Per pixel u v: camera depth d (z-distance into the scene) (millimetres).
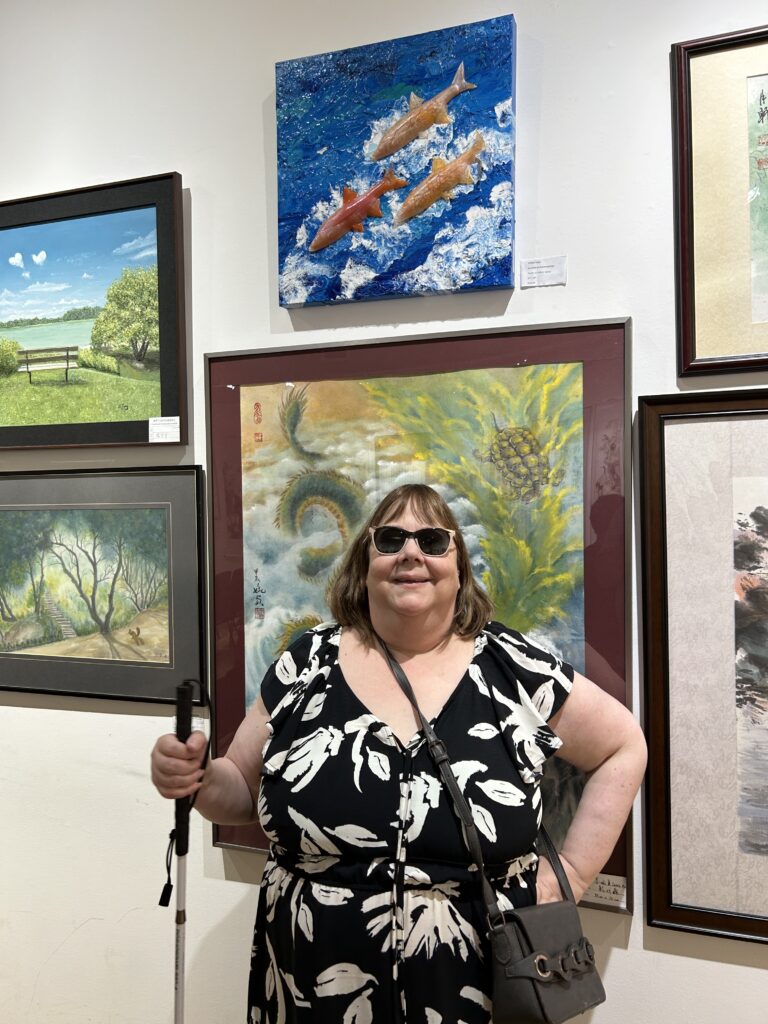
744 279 1188
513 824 1013
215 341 1494
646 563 1234
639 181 1242
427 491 1183
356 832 1017
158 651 1536
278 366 1431
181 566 1512
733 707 1200
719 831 1208
